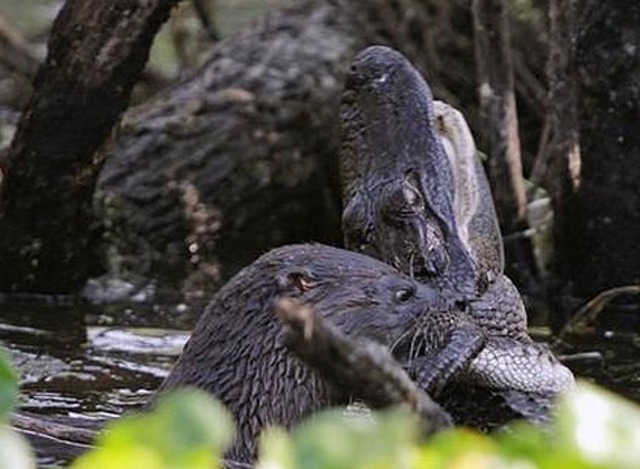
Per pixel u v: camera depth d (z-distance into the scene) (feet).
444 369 27.78
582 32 43.91
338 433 12.19
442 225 31.83
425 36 53.36
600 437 12.22
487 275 31.68
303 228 50.62
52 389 34.71
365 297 27.50
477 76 50.37
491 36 45.88
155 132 50.31
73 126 43.27
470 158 33.81
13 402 13.16
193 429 12.28
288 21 53.47
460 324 28.45
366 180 33.35
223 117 50.62
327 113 51.06
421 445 16.90
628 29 43.29
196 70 52.70
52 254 44.68
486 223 32.81
